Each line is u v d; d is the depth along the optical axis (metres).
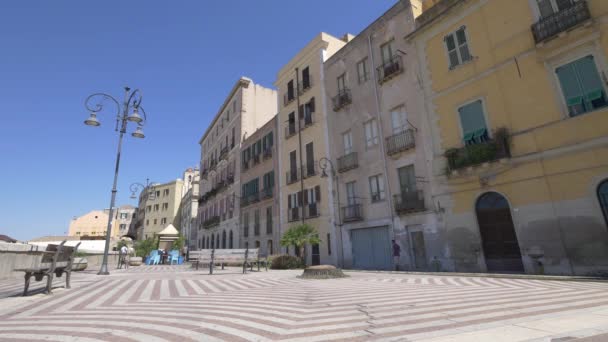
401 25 18.94
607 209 10.32
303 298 6.78
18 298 6.99
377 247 18.83
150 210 83.38
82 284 9.88
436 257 15.30
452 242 14.66
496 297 6.23
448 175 14.91
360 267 19.72
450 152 14.86
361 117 21.02
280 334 3.87
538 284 8.41
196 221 58.38
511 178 12.73
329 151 23.38
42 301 6.72
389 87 19.19
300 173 26.08
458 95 15.21
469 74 14.83
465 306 5.33
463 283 9.12
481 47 14.46
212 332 4.04
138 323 4.60
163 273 15.21
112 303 6.47
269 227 30.06
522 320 4.16
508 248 12.77
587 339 3.20
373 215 19.17
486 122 13.98
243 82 39.75
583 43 11.30
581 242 10.68
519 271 12.35
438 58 16.39
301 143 26.52
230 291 8.22
